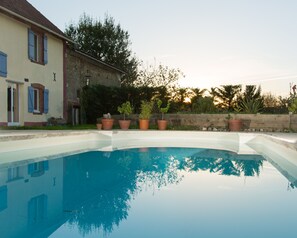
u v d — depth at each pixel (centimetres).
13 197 382
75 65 1905
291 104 1506
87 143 1082
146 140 1222
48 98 1605
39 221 291
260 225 286
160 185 462
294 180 505
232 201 371
